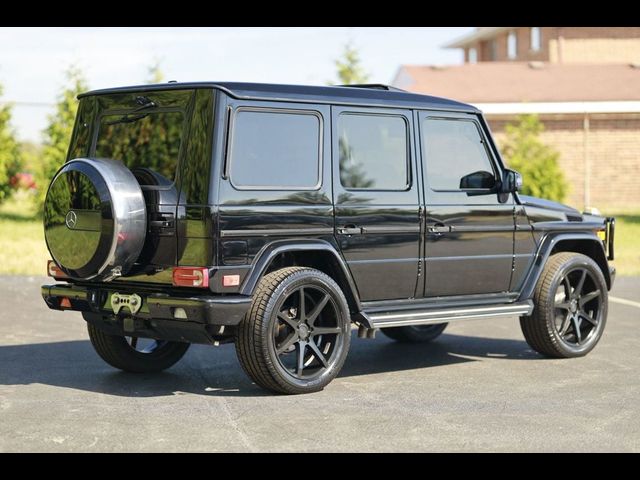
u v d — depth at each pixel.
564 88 29.45
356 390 7.31
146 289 7.04
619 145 30.42
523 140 25.02
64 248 7.01
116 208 6.74
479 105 27.56
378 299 7.67
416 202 7.78
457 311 7.90
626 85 29.72
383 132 7.66
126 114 7.29
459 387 7.45
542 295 8.57
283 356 8.11
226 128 6.78
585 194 30.25
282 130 7.07
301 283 7.02
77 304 7.36
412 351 9.23
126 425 6.18
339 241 7.32
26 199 31.73
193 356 8.80
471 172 8.21
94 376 7.81
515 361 8.65
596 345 9.33
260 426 6.16
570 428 6.16
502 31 47.41
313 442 5.80
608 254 9.23
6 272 14.84
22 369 8.06
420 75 30.91
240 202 6.81
